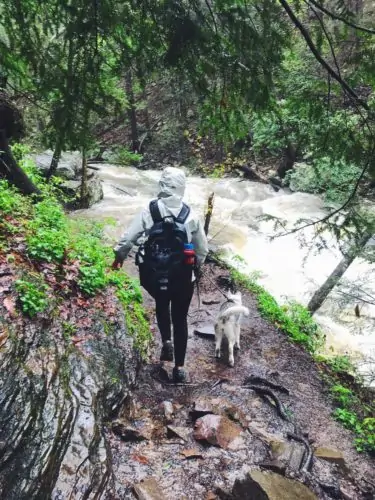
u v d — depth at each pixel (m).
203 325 6.21
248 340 6.11
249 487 2.96
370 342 8.62
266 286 10.43
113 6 2.33
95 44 2.40
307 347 6.61
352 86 2.94
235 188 16.75
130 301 5.70
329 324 9.21
